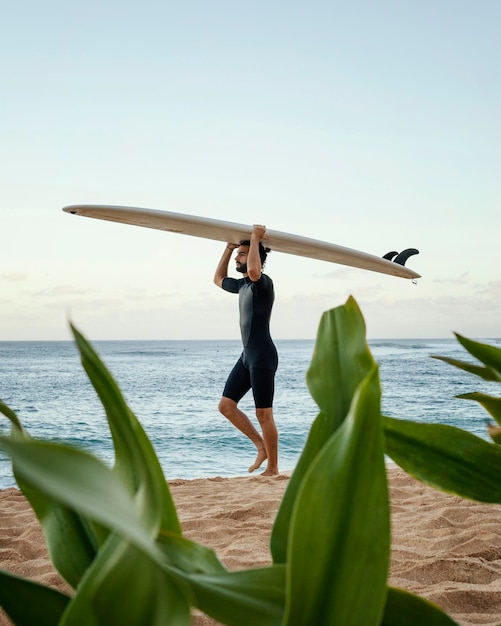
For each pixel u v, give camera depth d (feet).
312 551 1.51
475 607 6.81
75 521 2.17
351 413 1.56
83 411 60.80
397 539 10.62
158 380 96.17
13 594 1.93
